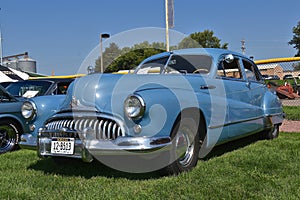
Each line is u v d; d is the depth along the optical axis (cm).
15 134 588
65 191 329
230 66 494
